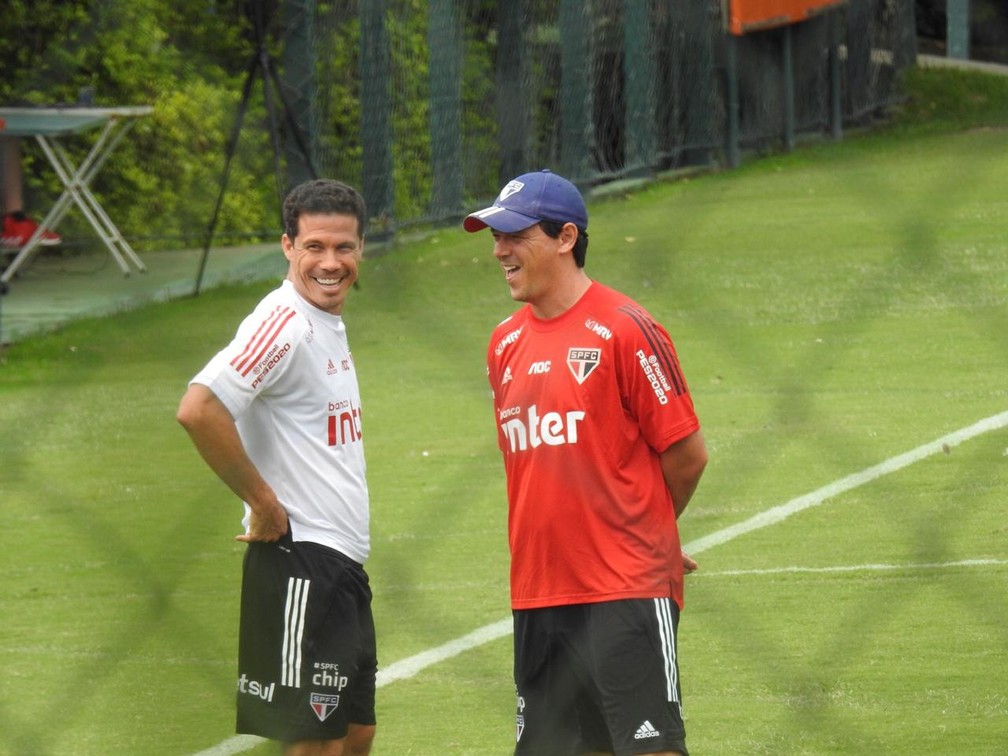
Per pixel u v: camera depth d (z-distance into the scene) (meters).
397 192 50.88
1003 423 29.23
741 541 23.20
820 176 56.41
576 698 13.85
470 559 23.22
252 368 13.77
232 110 51.16
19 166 49.16
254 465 14.06
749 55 60.34
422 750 16.31
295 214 14.34
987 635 18.83
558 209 13.47
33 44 49.06
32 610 21.53
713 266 44.72
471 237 50.31
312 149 49.00
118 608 21.61
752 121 60.84
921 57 70.44
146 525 25.73
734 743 16.00
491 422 31.81
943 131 61.78
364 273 46.28
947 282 41.78
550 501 13.58
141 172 52.53
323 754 14.50
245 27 50.41
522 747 14.05
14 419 33.09
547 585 13.70
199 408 13.55
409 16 50.31
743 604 20.42
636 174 58.00
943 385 32.50
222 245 53.97
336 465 14.43
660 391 13.35
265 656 14.26
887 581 21.05
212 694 18.20
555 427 13.48
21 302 45.38
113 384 35.91
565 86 53.81
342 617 14.40
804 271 43.69
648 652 13.41
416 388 34.88
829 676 17.77
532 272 13.50
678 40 58.84
